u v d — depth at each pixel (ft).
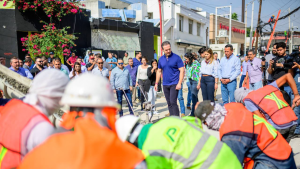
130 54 52.65
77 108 4.56
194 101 21.34
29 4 34.73
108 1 65.82
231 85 19.80
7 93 16.11
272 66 17.74
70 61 36.09
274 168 7.55
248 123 7.40
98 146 3.98
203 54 20.43
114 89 21.08
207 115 7.79
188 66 24.58
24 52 36.45
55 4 36.24
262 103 9.84
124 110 25.02
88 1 59.67
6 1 34.22
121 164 4.09
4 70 16.22
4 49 34.83
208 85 20.35
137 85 24.56
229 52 19.51
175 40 73.67
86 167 3.76
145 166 4.50
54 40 34.99
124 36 51.78
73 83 4.47
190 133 6.22
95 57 28.22
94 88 4.34
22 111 5.43
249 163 8.02
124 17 60.80
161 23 49.19
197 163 5.95
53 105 5.59
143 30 55.11
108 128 4.43
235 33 125.90
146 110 17.42
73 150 3.91
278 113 9.71
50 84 5.43
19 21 34.99
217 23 107.96
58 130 4.71
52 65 23.38
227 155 6.12
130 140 6.48
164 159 6.02
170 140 6.07
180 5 73.77
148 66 24.41
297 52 16.43
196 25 89.97
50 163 3.83
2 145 5.42
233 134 7.25
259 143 7.52
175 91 17.72
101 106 4.41
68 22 39.93
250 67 22.39
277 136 7.73
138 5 72.74
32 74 23.53
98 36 46.70
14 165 5.28
